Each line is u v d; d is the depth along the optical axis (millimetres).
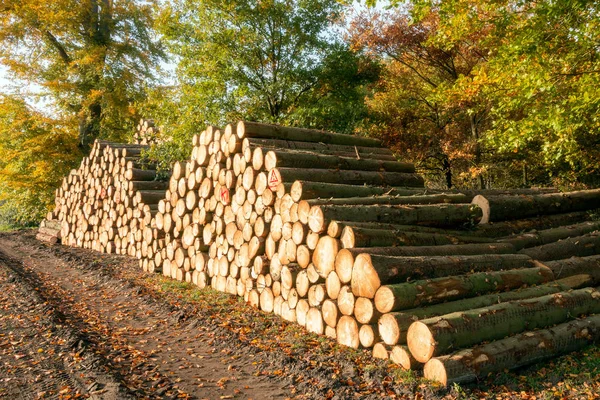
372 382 4941
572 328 5641
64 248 16469
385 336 5383
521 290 6262
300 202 6949
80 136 25844
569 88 10430
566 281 6887
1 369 5246
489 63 10227
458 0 9547
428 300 5562
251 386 5000
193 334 6809
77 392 4621
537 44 9055
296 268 7219
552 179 17500
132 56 27156
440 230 7570
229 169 8898
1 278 10422
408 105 19000
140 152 14680
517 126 10883
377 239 6332
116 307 8352
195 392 4832
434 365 4766
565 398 4398
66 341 6105
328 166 8766
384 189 8508
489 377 4914
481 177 18922
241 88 16844
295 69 17656
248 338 6492
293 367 5375
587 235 8648
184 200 10453
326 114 17453
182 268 10422
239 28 17297
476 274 6086
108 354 5809
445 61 18156
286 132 9531
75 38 26047
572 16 8867
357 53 18625
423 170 21062
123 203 14070
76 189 17484
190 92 16406
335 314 6215
